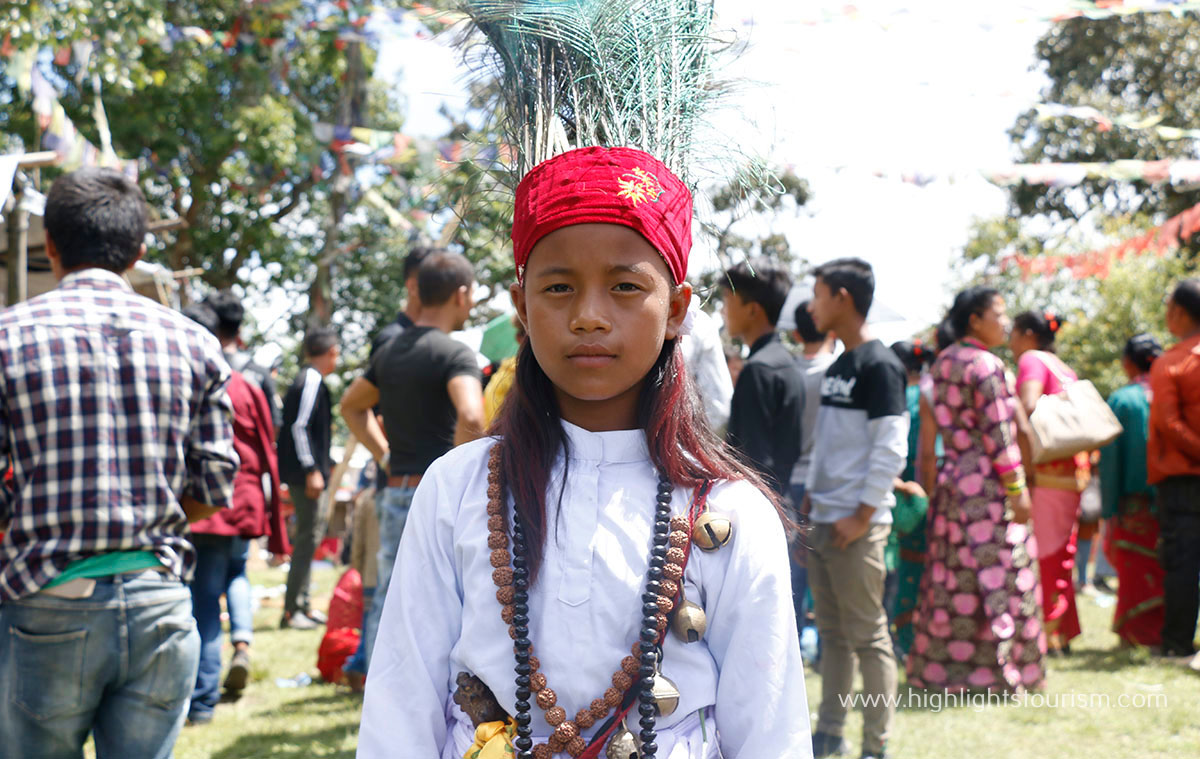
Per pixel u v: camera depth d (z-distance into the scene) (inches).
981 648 180.2
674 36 62.1
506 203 66.4
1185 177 182.5
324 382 258.7
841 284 147.0
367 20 201.9
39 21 268.5
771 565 52.9
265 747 151.3
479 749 50.0
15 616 81.0
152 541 84.0
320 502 258.7
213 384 88.9
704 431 57.2
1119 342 550.6
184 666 86.7
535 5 60.9
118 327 84.5
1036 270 521.7
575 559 51.8
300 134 547.2
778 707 51.1
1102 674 195.6
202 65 555.2
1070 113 180.7
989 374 179.5
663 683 49.8
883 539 141.8
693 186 62.4
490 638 51.8
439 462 57.0
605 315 50.1
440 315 144.3
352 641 196.2
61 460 81.0
